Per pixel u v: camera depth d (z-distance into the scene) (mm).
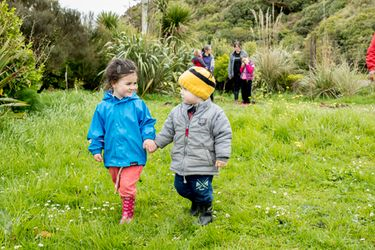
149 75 12445
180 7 15555
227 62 15523
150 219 3736
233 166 5207
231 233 3473
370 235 3428
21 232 3389
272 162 5340
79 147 5832
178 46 15180
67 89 11430
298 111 7035
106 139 3643
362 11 26859
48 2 12414
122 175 3623
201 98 3584
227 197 4289
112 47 12984
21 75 7449
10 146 5445
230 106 10562
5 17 7332
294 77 15047
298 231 3477
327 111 7102
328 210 3928
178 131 3607
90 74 12883
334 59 15133
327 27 26719
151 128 3654
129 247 3215
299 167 5152
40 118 6996
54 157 5250
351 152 5727
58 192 4316
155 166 5172
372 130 6348
